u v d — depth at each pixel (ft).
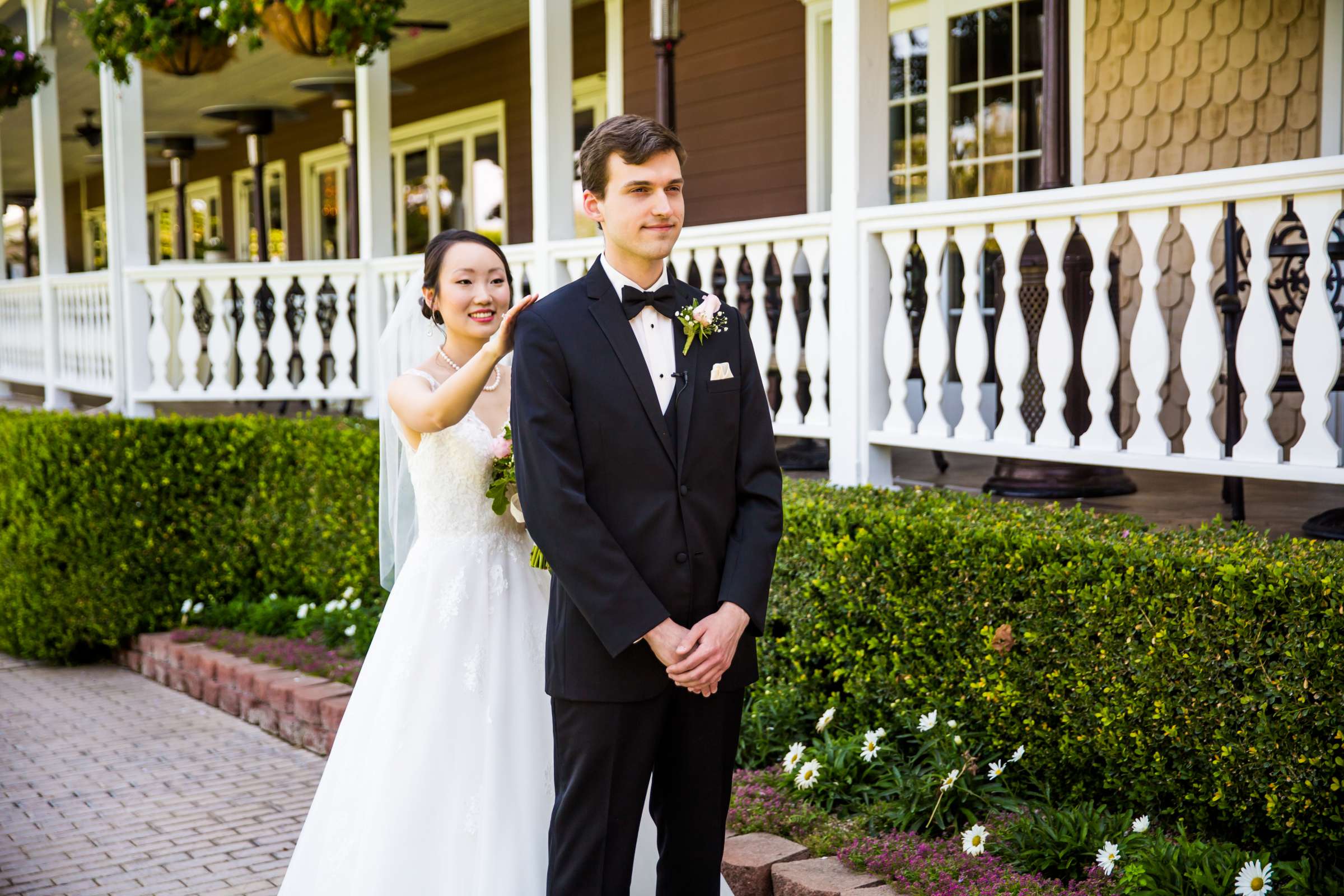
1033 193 13.05
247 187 52.13
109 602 20.59
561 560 7.07
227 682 18.01
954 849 9.97
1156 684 9.85
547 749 9.60
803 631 12.92
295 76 40.22
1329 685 8.89
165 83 41.29
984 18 23.09
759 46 26.43
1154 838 9.46
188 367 24.94
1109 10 21.57
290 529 20.53
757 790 11.51
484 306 10.14
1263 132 19.53
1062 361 13.17
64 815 13.80
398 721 9.52
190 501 21.03
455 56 36.81
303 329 24.43
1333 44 18.44
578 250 19.17
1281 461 11.37
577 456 7.29
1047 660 10.69
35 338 36.04
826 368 15.83
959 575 11.30
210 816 13.70
